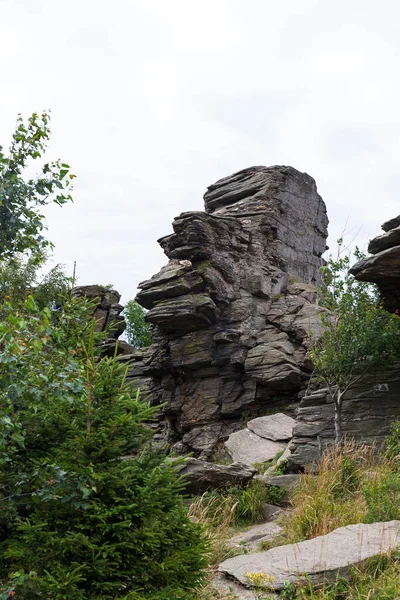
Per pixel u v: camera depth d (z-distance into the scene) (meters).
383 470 12.12
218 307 24.14
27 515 5.89
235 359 23.16
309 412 16.75
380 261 13.75
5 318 5.55
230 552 9.45
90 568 5.25
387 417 15.62
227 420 23.14
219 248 24.94
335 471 12.23
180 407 24.09
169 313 23.55
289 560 7.92
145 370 25.75
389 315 16.17
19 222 6.63
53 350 5.39
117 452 5.84
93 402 6.01
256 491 13.53
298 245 29.19
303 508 10.45
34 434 5.96
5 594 4.74
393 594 6.71
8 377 4.88
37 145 6.90
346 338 16.47
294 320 23.98
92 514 5.52
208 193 30.58
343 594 7.09
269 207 27.95
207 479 13.56
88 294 31.58
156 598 5.27
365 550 7.81
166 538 5.72
